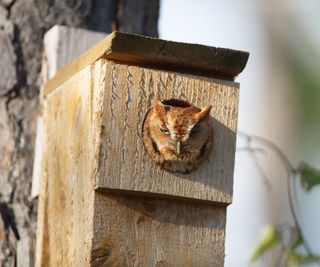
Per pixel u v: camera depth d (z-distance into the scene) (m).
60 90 11.22
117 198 10.05
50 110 11.54
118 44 9.95
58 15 12.54
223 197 10.17
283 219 24.92
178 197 10.11
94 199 9.99
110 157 9.96
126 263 10.02
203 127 10.09
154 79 10.15
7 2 12.41
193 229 10.22
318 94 26.33
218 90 10.28
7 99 12.23
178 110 10.03
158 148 10.04
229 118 10.27
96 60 10.25
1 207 11.89
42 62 12.37
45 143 11.56
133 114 10.07
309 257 12.05
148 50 10.04
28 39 12.39
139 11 13.08
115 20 12.88
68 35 12.16
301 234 12.16
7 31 12.36
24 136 12.17
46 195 11.41
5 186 11.99
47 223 11.32
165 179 10.05
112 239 10.00
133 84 10.09
